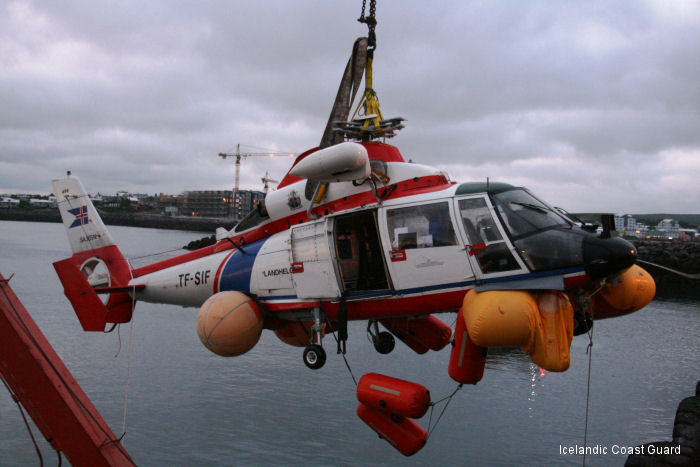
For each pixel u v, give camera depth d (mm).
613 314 6637
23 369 5629
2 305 5605
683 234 53344
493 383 18641
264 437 14188
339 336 6883
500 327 5383
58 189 10297
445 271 6219
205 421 15047
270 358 21125
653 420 15695
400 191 6891
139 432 14219
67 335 22953
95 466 5758
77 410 5770
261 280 7742
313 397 17109
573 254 5676
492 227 6023
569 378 19172
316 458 13188
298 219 7738
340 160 6281
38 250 59844
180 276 8812
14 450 13805
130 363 19875
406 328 8383
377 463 13062
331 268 6984
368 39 7812
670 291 38938
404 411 6391
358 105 7930
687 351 22672
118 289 9227
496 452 13648
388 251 6574
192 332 24750
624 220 97500
